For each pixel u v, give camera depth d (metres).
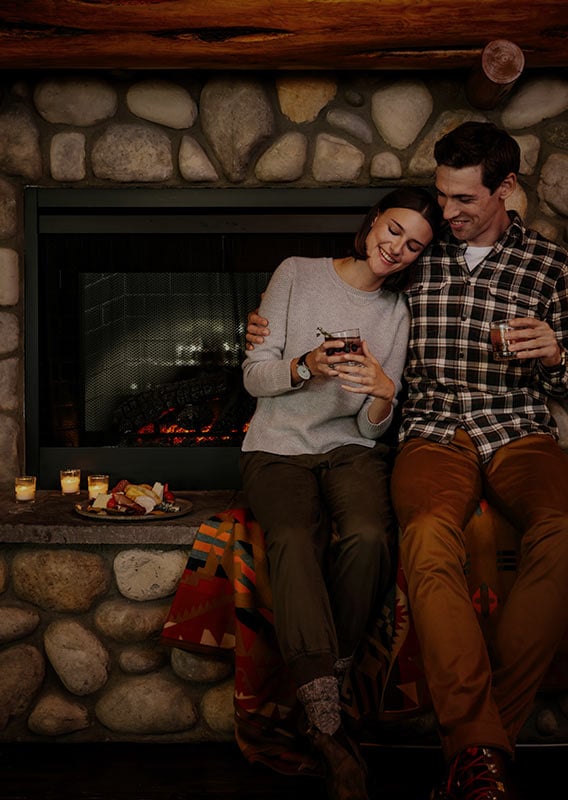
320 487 2.13
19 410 2.58
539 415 2.19
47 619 2.17
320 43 2.18
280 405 2.18
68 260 2.59
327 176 2.46
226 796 1.85
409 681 2.01
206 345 2.64
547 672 2.05
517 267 2.19
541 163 2.45
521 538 2.02
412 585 1.80
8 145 2.45
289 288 2.21
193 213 2.55
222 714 2.10
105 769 1.98
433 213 2.10
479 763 1.58
